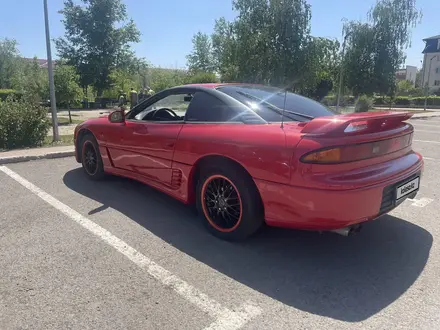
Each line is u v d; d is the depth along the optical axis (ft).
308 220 8.71
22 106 26.89
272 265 9.31
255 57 78.64
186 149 11.13
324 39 81.87
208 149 10.41
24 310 7.37
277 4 77.30
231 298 7.88
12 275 8.66
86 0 116.26
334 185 8.18
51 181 16.80
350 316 7.28
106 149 15.23
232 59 82.23
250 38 78.74
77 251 9.91
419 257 9.77
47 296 7.84
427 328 6.90
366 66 91.09
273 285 8.39
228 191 10.37
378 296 7.97
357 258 9.71
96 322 7.02
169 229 11.48
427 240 10.83
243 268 9.15
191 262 9.41
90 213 12.76
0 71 153.28
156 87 103.45
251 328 6.92
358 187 8.28
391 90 94.12
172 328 6.88
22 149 24.79
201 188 11.03
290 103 11.91
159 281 8.50
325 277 8.76
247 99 11.30
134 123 13.67
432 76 203.31
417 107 123.75
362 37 90.22
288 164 8.68
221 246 10.34
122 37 124.06
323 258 9.70
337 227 8.60
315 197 8.39
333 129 8.41
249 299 7.85
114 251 9.95
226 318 7.20
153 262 9.39
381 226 11.89
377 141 9.11
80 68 116.47
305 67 79.20
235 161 9.82
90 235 10.95
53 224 11.75
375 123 9.13
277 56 77.56
